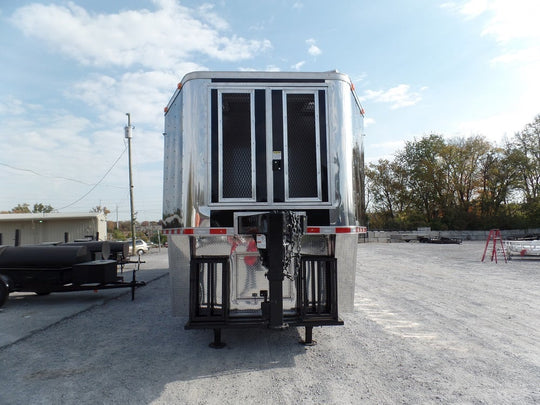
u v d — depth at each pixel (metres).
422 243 29.31
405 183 42.66
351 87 4.59
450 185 40.56
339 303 4.45
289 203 4.21
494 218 37.47
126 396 3.20
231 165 4.25
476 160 39.97
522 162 38.75
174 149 4.71
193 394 3.23
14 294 8.86
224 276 4.25
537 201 38.88
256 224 4.02
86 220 31.80
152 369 3.83
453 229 37.09
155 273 12.87
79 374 3.70
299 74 4.36
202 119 4.25
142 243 28.66
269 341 4.80
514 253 15.61
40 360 4.12
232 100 4.32
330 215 4.24
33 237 31.23
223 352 4.36
